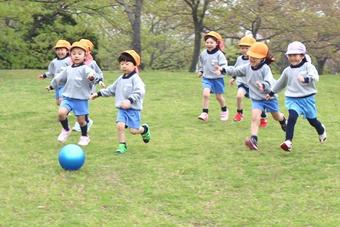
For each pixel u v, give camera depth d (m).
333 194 6.11
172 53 40.31
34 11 20.27
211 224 5.29
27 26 24.86
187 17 32.31
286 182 6.57
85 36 26.36
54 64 10.38
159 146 8.35
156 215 5.50
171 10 30.83
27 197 5.96
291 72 7.83
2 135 9.13
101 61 36.62
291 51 7.71
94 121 10.49
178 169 7.09
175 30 36.66
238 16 29.89
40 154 7.83
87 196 6.03
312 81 7.63
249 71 8.27
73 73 8.29
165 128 9.80
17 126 9.92
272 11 29.34
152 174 6.88
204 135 9.21
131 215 5.49
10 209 5.60
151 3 29.97
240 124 10.25
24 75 19.70
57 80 8.43
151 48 36.75
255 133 8.07
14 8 18.86
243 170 7.05
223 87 10.47
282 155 7.80
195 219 5.41
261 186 6.43
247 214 5.54
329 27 30.12
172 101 13.34
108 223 5.27
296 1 29.80
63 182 6.49
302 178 6.71
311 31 30.05
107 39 33.78
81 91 8.33
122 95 7.90
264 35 32.69
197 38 29.86
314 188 6.33
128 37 34.25
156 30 38.19
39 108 11.95
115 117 10.97
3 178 6.63
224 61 10.23
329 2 29.91
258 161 7.46
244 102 13.23
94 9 23.94
